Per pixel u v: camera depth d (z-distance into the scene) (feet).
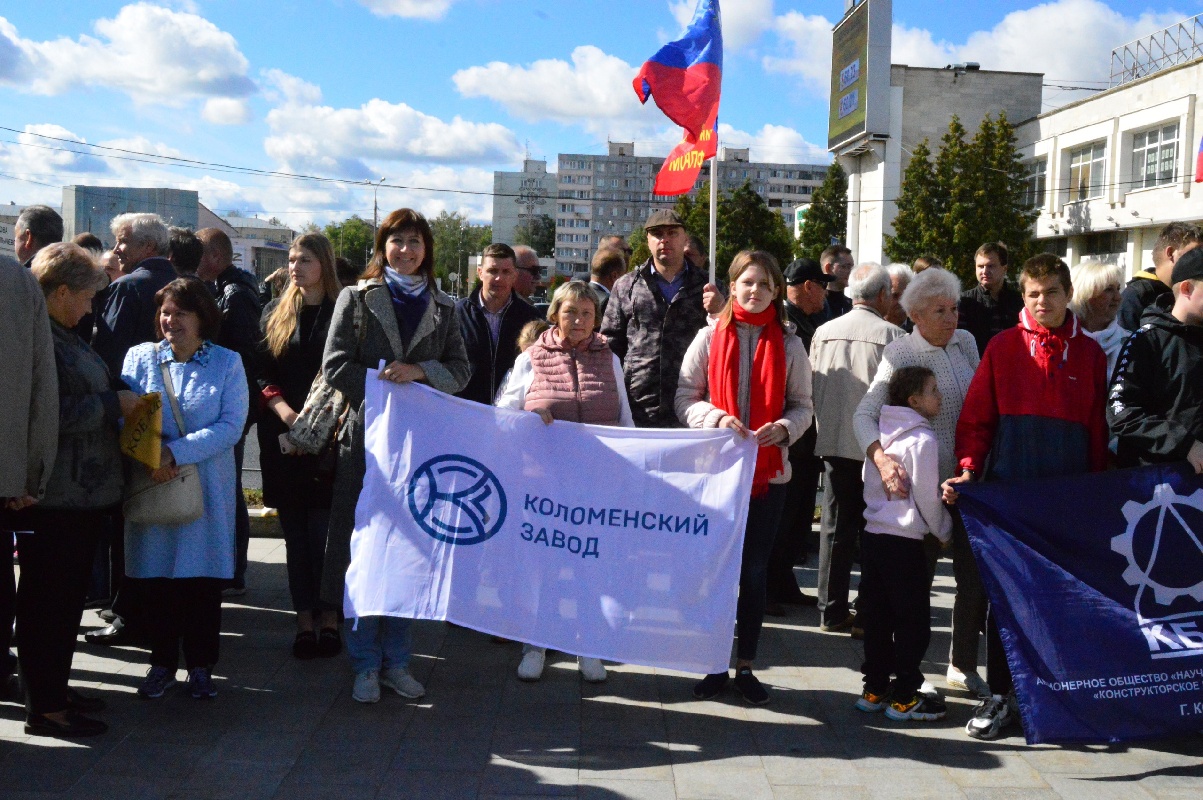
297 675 16.11
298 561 17.08
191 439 14.26
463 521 14.84
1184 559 13.83
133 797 11.64
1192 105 114.01
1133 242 127.13
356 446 15.43
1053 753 13.69
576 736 13.98
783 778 12.72
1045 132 144.66
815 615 20.80
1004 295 22.39
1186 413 13.62
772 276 15.34
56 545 13.23
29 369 12.24
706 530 14.76
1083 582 13.73
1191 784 12.69
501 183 598.34
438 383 15.26
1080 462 14.33
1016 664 13.38
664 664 14.58
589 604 14.73
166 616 14.96
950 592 22.61
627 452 14.99
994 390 14.69
